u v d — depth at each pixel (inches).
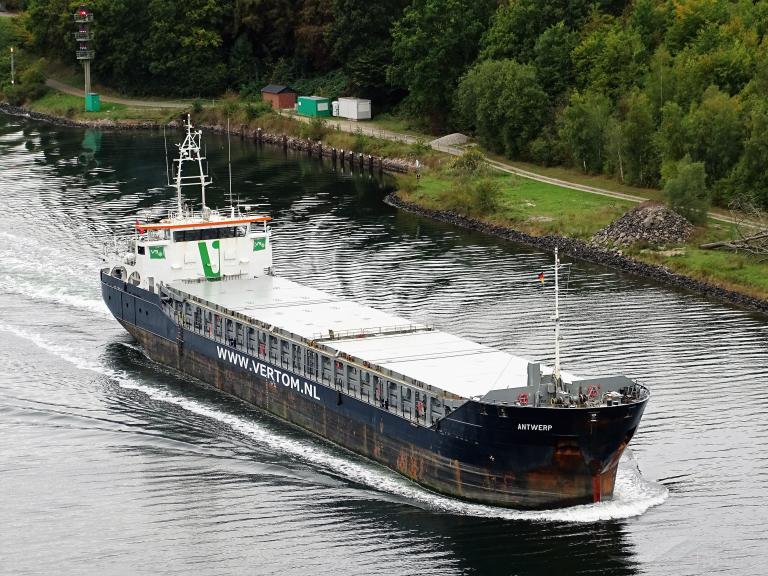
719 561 3868.1
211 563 3914.9
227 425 4982.8
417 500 4284.0
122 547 4025.6
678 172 7770.7
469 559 3914.9
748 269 6904.5
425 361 4566.9
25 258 7504.9
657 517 4114.2
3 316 6437.0
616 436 4042.8
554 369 4180.6
